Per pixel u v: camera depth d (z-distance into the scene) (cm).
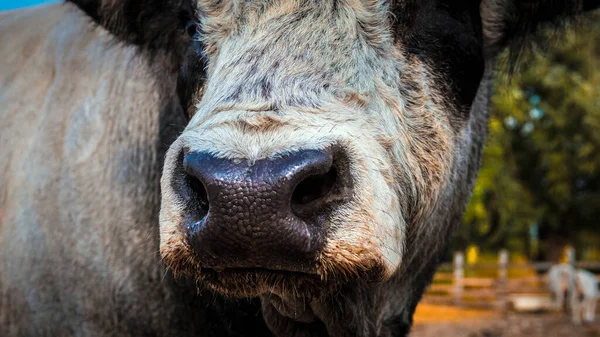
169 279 328
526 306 1781
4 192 365
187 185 220
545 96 2352
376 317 316
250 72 231
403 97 264
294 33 239
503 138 2166
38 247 348
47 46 394
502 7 342
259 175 198
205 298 322
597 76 2344
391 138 246
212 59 268
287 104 221
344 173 212
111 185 343
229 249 204
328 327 295
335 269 211
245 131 210
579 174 2520
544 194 2541
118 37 347
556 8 337
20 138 371
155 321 335
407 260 296
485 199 2233
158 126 340
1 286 356
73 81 372
